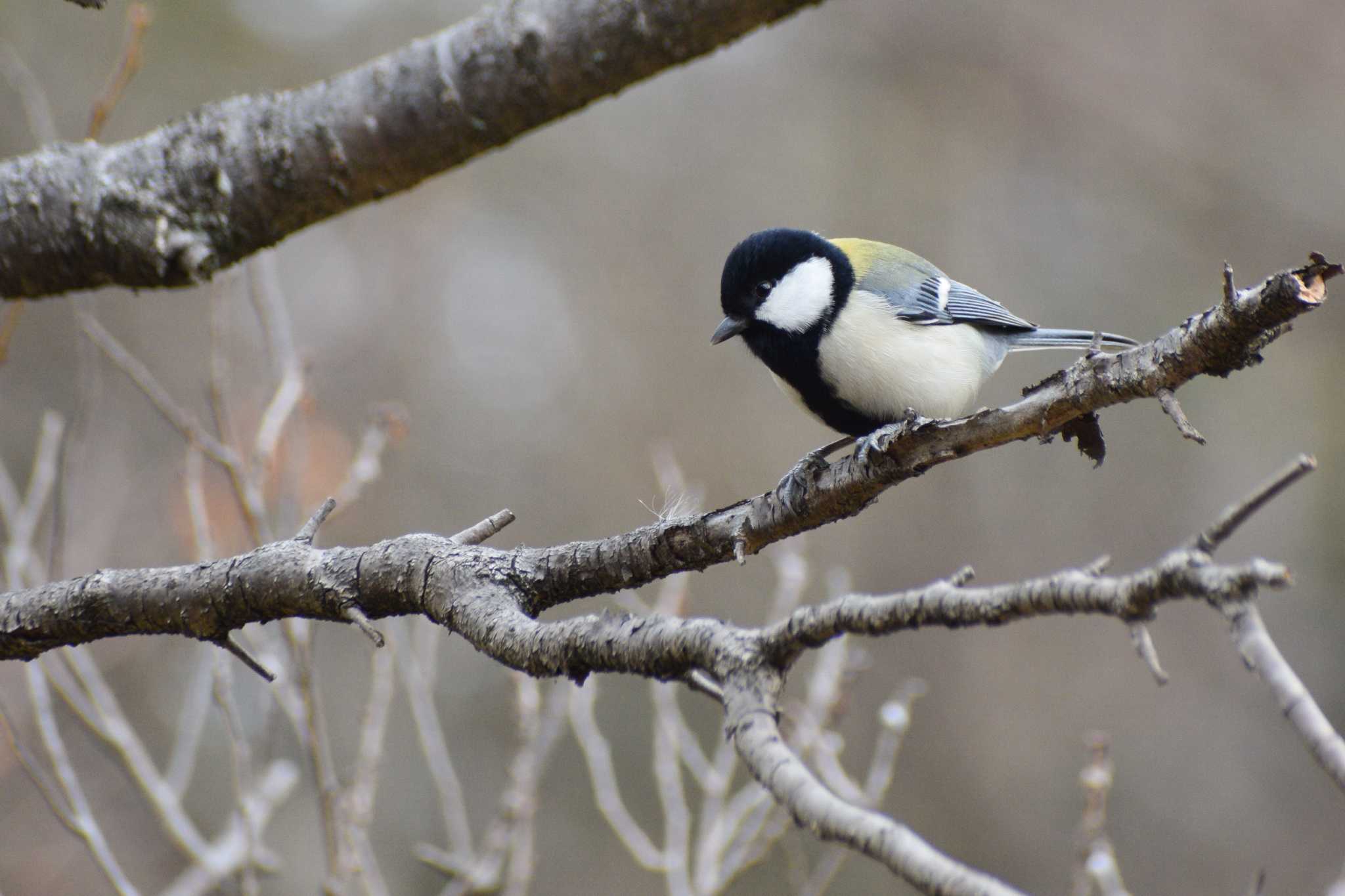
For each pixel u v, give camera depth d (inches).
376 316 617.0
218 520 356.2
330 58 631.8
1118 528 636.1
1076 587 95.4
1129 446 651.5
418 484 588.7
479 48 199.6
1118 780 583.5
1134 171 677.3
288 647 255.0
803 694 474.3
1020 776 581.6
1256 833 570.3
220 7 609.6
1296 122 664.4
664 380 644.7
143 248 202.5
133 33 226.4
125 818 429.1
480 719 534.6
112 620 154.1
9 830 414.3
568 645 122.9
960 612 100.7
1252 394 651.5
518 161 687.1
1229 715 598.9
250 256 213.8
